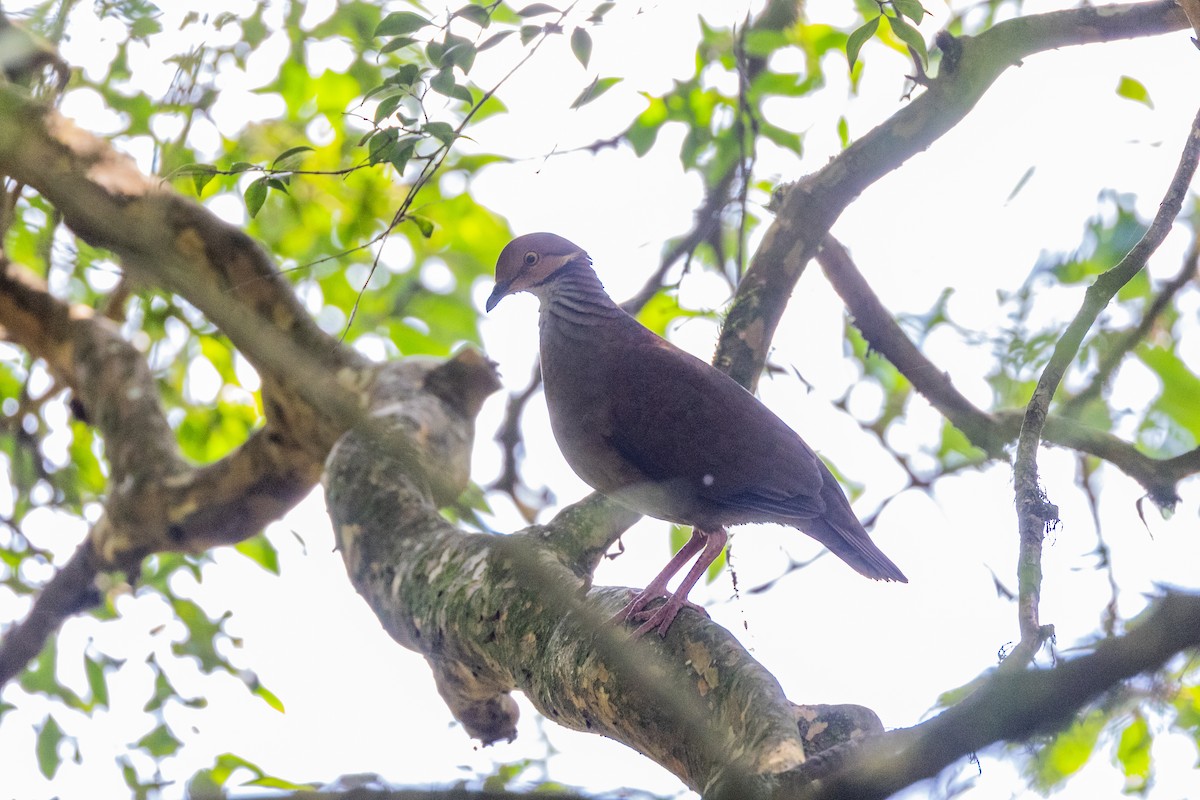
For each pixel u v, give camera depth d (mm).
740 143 11414
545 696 7457
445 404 11961
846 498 10203
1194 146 8125
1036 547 6562
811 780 4508
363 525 9469
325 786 4344
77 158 10422
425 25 8305
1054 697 3072
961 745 3197
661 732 6512
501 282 10508
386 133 8484
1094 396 12734
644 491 9781
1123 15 10094
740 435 9633
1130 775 10055
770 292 10703
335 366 12141
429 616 8430
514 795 4160
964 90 10297
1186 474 11266
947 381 12211
